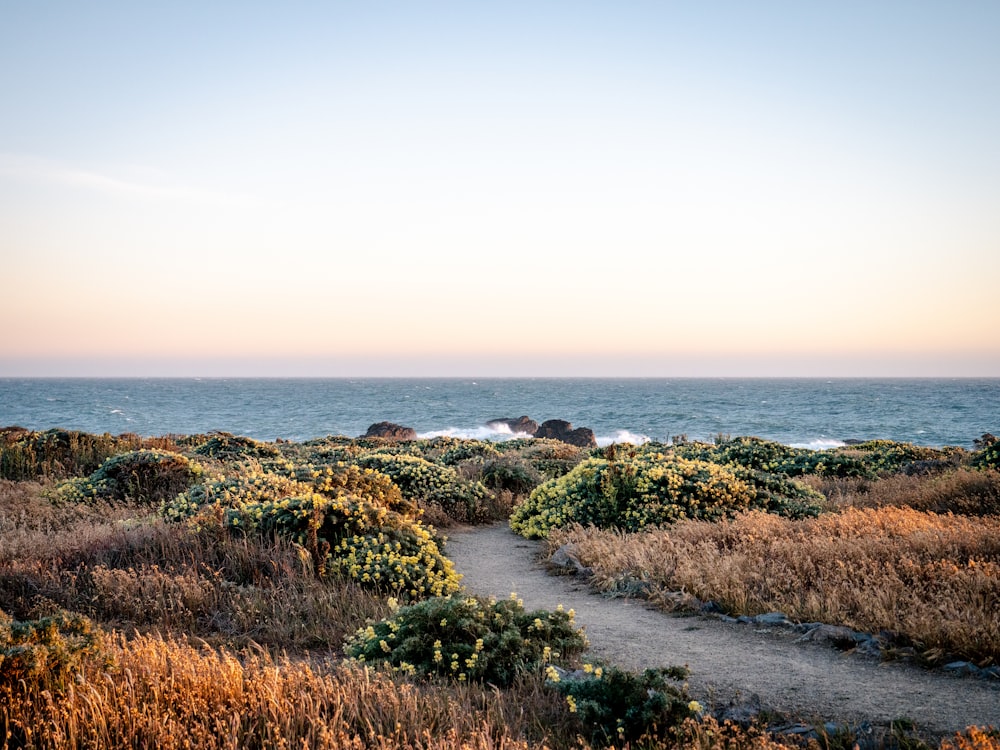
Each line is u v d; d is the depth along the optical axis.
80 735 4.20
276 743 4.19
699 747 4.54
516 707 5.46
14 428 26.31
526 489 20.00
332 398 148.38
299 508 10.44
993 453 18.78
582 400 135.88
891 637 6.80
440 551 12.67
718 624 7.93
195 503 12.16
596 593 9.62
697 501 13.72
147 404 120.31
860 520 11.37
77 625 5.50
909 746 4.67
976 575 7.69
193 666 5.18
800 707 5.48
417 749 4.16
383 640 6.57
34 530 11.84
